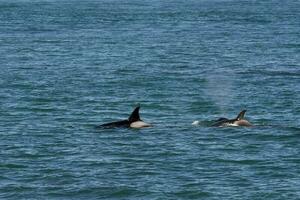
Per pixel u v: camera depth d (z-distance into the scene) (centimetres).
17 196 7088
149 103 12050
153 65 17275
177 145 8875
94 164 8094
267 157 8350
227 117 10881
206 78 15125
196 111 11375
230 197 7000
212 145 8888
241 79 14962
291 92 13162
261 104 11925
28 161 8231
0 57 18812
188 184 7375
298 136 9312
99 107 11681
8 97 12506
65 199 7006
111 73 15688
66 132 9669
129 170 7862
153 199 6975
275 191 7150
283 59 18838
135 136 9350
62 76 15175
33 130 9825
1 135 9512
